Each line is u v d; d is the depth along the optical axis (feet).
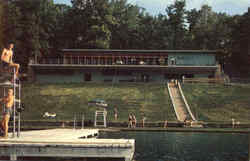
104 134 133.69
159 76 305.53
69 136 94.68
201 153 86.43
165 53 302.45
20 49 307.17
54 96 236.22
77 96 236.22
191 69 300.20
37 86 259.60
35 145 75.36
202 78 291.17
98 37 354.33
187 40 423.64
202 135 131.13
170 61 301.02
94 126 172.45
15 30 293.43
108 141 78.84
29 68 296.51
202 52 301.22
